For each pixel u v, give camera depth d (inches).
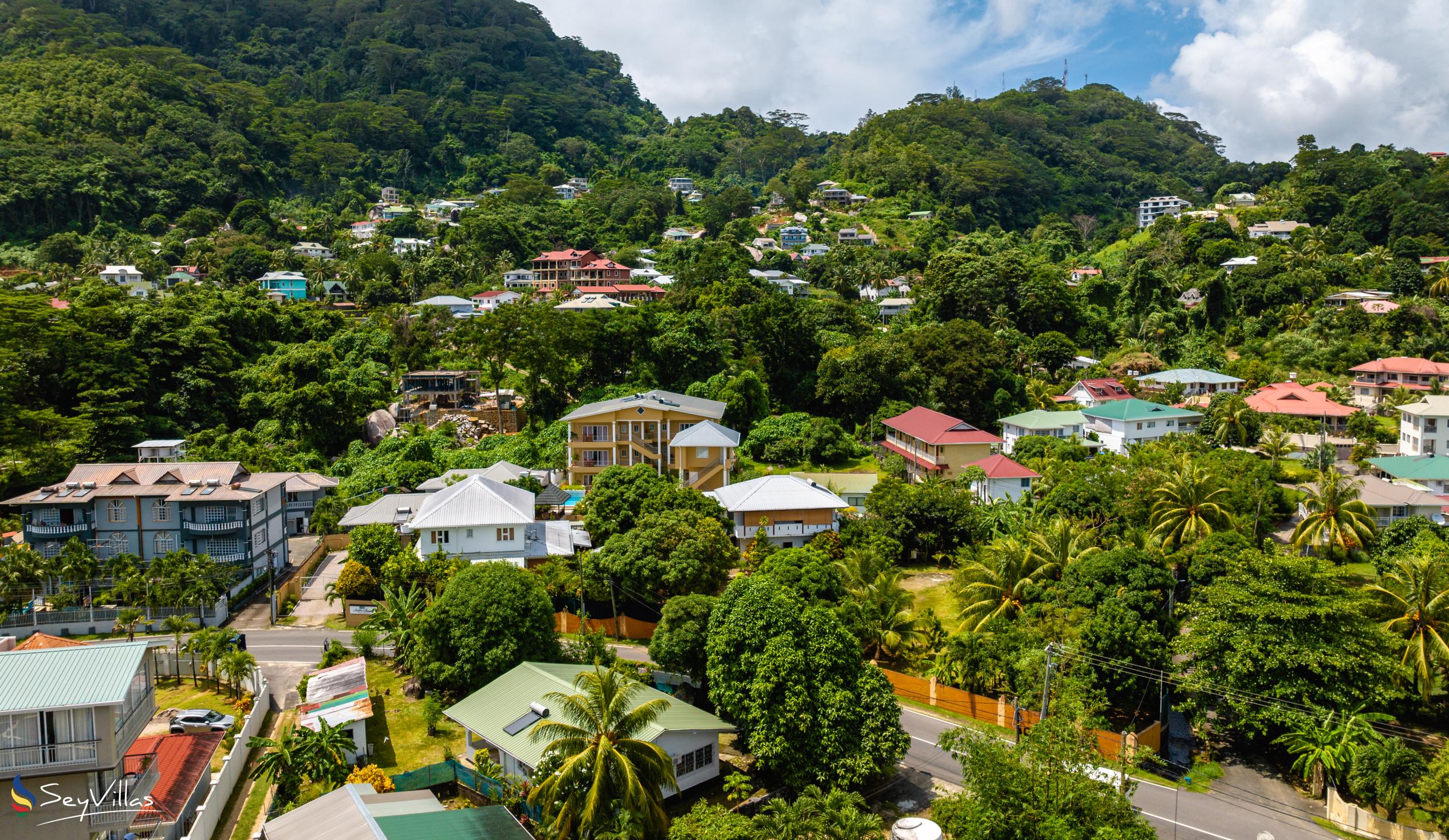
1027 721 1737.2
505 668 1807.3
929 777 1663.4
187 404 3833.7
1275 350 5270.7
